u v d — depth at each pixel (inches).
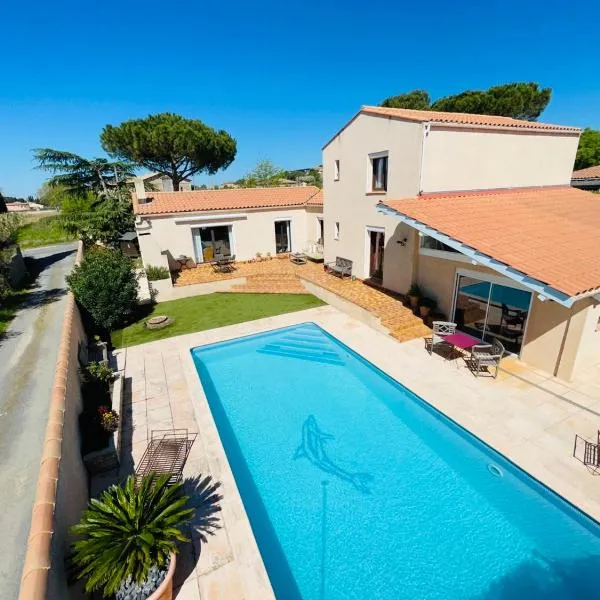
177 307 751.7
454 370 455.8
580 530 260.8
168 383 454.9
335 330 595.2
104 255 712.4
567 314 398.3
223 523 262.7
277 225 1069.1
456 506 286.4
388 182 630.5
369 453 345.1
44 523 173.5
